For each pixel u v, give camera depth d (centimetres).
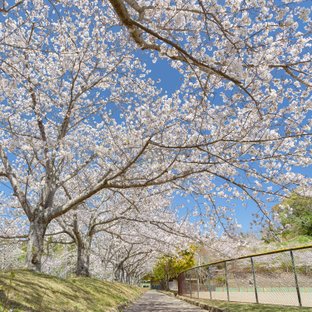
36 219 936
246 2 419
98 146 902
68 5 839
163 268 3753
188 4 479
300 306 690
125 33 834
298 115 686
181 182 834
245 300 1076
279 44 511
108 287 1360
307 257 1528
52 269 2155
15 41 841
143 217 1391
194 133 726
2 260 1948
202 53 495
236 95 528
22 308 516
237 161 633
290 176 705
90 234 1420
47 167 990
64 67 888
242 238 832
